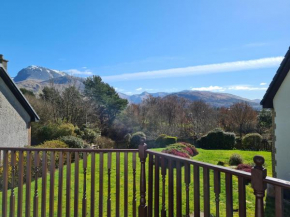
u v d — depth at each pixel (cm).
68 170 321
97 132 2122
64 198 492
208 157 1283
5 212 333
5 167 337
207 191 219
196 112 2506
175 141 1834
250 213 465
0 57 1048
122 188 562
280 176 648
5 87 1004
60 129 1695
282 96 653
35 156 328
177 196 257
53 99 2242
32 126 1733
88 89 2667
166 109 2662
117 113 2666
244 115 2308
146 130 2458
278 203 163
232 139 1761
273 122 677
